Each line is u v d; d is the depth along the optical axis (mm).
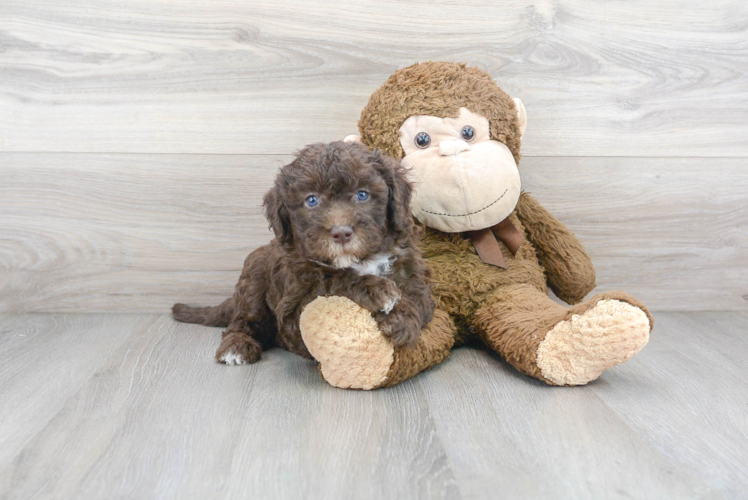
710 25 2646
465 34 2611
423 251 2207
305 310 1827
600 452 1471
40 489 1310
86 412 1714
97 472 1380
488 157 2109
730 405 1773
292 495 1283
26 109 2609
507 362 2133
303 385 1935
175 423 1641
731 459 1440
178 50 2596
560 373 1868
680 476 1357
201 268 2760
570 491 1293
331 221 1682
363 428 1607
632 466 1402
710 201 2771
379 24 2598
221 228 2729
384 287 1782
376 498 1270
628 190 2744
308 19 2586
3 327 2559
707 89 2689
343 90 2641
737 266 2834
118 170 2664
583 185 2730
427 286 1994
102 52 2588
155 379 1979
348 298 1806
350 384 1858
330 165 1745
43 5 2549
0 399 1806
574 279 2391
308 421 1651
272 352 2314
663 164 2730
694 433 1583
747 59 2676
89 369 2068
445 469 1388
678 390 1888
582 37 2629
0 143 2625
